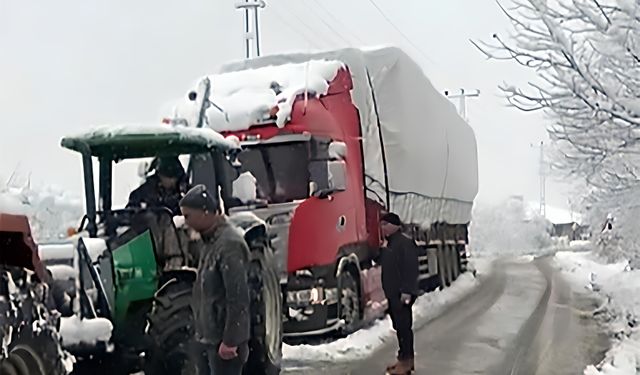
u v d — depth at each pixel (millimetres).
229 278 5801
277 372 7785
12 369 4910
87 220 7258
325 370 9906
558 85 9969
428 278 19484
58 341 5441
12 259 5238
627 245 22906
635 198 15750
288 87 11711
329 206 11406
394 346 11727
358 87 14023
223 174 7852
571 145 12445
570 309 17094
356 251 12633
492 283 24875
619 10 9453
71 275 6500
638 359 10570
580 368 10219
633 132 10438
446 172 20875
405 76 16031
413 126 16500
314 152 11266
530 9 9688
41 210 9812
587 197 22844
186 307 6812
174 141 7332
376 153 14297
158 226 7023
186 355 6754
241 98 11492
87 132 7258
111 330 6535
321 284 11117
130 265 6820
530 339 12641
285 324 10906
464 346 11891
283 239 10766
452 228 23438
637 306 15930
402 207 16156
